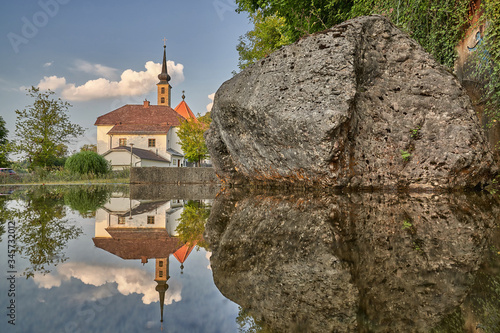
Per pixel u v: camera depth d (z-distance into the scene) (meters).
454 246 1.23
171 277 0.95
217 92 5.13
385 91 3.62
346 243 1.31
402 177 3.53
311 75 3.43
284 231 1.63
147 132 35.50
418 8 4.40
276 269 1.02
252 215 2.32
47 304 0.68
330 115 3.10
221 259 1.17
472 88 4.30
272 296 0.79
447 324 0.59
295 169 3.78
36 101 19.30
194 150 31.64
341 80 3.22
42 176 14.88
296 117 3.34
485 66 3.91
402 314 0.65
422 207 2.31
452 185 3.35
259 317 0.66
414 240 1.34
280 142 3.74
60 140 20.56
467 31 4.38
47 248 1.30
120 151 29.53
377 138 3.57
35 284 0.84
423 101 3.52
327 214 2.09
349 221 1.82
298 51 3.74
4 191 6.32
